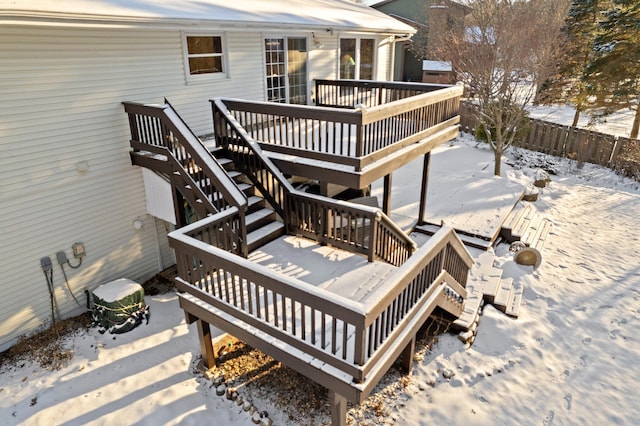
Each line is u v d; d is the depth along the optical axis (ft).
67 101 21.25
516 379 18.69
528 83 44.55
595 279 26.58
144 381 18.51
